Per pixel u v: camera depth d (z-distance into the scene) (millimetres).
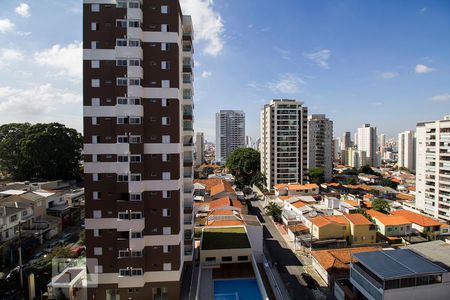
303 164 112250
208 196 89250
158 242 35219
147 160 34719
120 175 33906
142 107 34094
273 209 78250
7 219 53188
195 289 36812
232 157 124875
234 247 43625
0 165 93938
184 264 40938
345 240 59469
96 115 34062
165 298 35562
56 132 94312
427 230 64688
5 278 40375
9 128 96062
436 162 77125
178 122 35031
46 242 58562
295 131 110375
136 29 33188
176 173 35062
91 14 33719
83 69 33812
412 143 191125
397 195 106500
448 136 73812
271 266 50562
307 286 44125
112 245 34719
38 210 63188
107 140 34219
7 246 49969
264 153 119625
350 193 113000
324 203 84438
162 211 35156
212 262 42844
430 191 79125
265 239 64250
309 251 56594
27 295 36062
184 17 42188
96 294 34812
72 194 76375
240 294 35531
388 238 61125
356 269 39312
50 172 92188
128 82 33375
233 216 59969
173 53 34688
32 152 88375
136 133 33688
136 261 34219
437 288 35344
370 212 70438
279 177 111125
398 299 34438
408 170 181375
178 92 35125
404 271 35531
